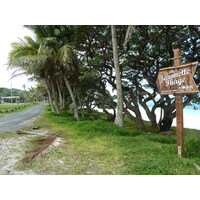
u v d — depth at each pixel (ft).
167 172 12.32
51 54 40.52
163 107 41.52
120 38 37.58
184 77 15.75
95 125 28.22
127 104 44.96
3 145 20.20
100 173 12.54
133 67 41.09
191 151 17.04
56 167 13.73
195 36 31.22
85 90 51.93
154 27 33.60
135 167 13.26
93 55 42.27
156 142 22.76
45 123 39.45
